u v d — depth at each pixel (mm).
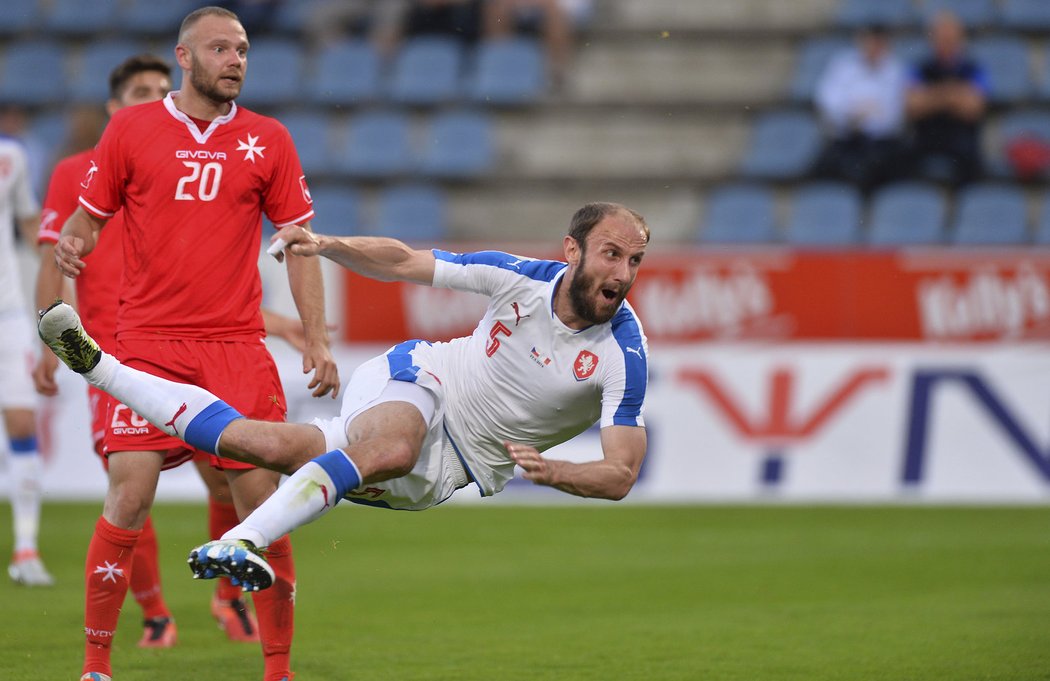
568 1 56844
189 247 16969
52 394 22641
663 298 37094
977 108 48531
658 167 53969
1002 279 36188
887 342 36562
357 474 14945
